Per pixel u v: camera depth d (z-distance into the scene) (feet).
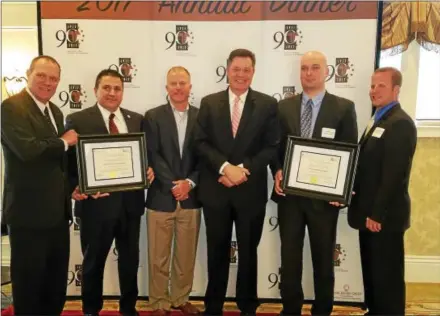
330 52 8.70
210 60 8.84
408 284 10.30
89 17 8.76
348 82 8.75
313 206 7.56
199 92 8.94
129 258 8.04
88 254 7.82
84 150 7.46
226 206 7.73
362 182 7.43
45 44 8.83
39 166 6.89
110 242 7.87
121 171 7.72
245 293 8.08
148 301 9.22
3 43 10.36
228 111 7.61
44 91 6.87
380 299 7.47
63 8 8.73
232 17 8.73
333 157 7.41
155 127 8.07
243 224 7.78
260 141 7.68
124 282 8.14
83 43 8.82
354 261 9.30
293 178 7.59
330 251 7.68
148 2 8.74
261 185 7.76
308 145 7.50
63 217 7.23
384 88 7.23
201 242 9.42
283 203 7.81
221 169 7.43
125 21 8.79
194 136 7.77
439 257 10.35
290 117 7.75
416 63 9.87
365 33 8.59
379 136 7.16
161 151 8.12
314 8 8.63
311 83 7.55
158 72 8.89
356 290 9.35
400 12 9.18
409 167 7.09
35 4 10.11
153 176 8.07
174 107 8.18
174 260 8.62
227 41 8.78
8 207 6.93
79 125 7.67
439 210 10.24
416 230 10.33
